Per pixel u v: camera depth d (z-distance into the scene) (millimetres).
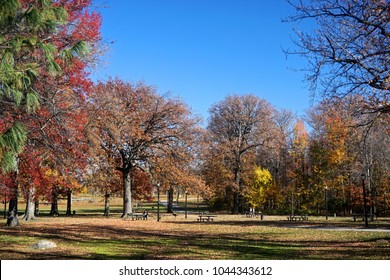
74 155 14055
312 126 46375
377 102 11859
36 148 11883
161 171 35344
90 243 15539
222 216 42219
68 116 12250
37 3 7320
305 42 12312
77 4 13773
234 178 50438
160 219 34312
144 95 35062
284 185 53500
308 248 14445
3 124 8703
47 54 7312
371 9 11242
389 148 32469
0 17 6559
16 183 16219
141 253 12875
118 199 92938
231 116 50844
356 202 40469
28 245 14367
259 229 23609
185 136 35906
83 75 14617
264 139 49562
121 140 31422
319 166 44188
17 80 6840
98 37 13945
